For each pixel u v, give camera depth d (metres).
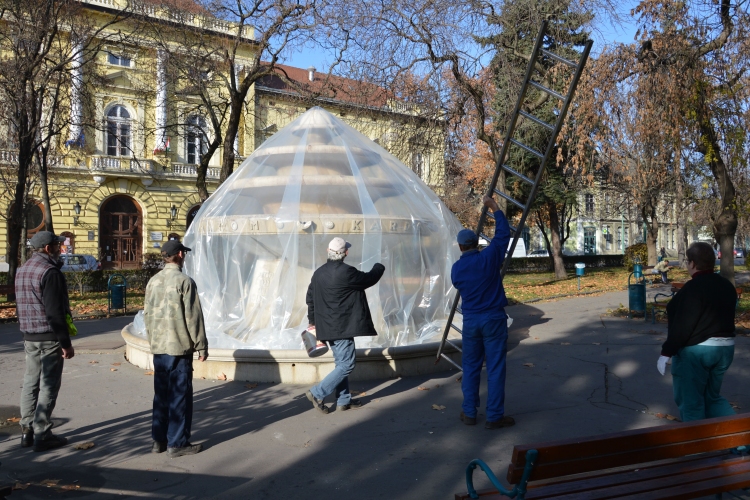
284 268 8.05
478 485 4.07
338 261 5.80
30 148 17.70
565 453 2.75
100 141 35.75
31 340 4.94
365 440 5.06
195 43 18.86
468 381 5.43
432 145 18.66
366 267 8.01
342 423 5.54
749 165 13.20
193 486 4.16
